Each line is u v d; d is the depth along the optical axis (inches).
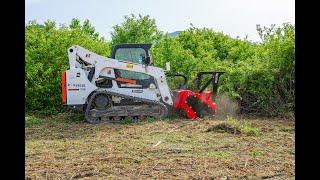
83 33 770.8
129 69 569.6
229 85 639.1
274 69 618.2
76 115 607.5
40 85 640.4
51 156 354.9
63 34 685.3
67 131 487.2
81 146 397.7
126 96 565.0
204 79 671.1
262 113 619.5
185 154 360.2
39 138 444.8
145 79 572.4
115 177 289.4
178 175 293.0
